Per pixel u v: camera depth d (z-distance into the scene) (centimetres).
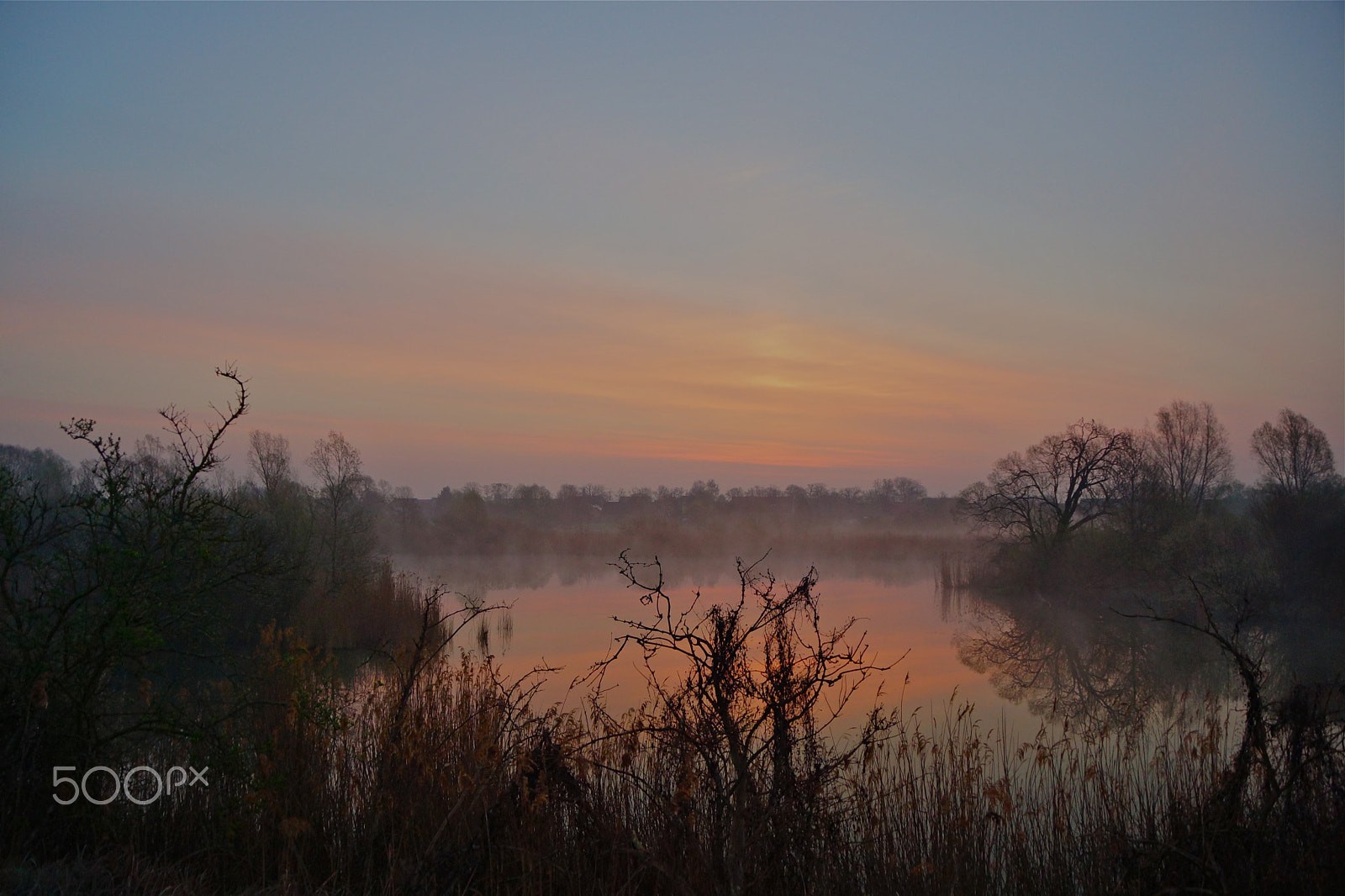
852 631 2511
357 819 606
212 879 543
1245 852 490
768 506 9019
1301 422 3422
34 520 562
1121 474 3794
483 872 527
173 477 613
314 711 655
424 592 2700
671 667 1486
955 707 1421
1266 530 3238
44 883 473
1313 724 511
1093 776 720
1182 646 2355
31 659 550
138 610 575
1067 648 2423
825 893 509
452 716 719
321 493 2969
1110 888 554
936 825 637
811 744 542
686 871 486
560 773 552
